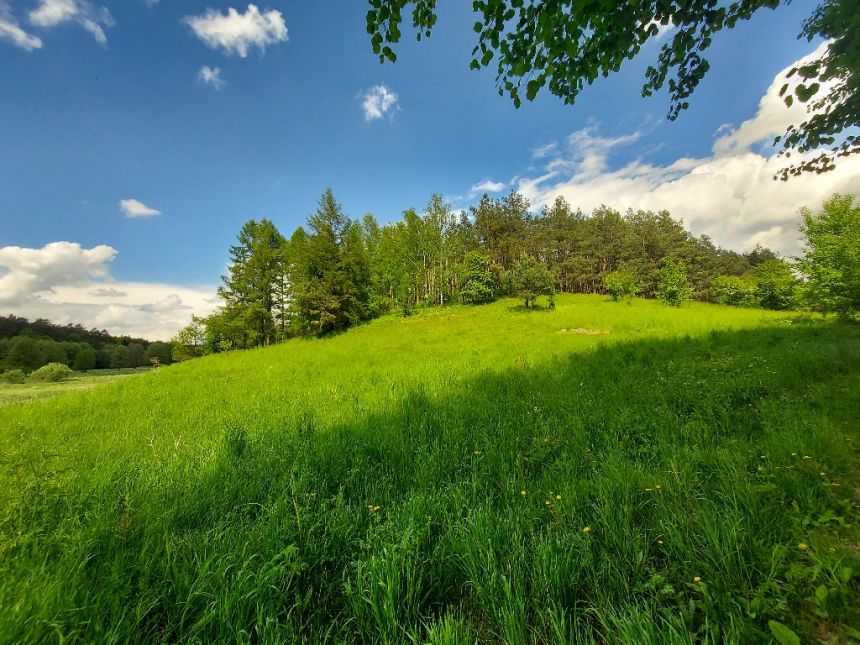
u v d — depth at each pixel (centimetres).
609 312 2309
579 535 221
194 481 341
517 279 3064
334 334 3114
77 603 182
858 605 157
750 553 194
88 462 429
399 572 193
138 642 173
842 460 283
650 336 1326
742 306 3120
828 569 167
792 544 199
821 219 1238
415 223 4059
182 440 516
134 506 287
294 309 3197
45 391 1350
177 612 186
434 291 4306
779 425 369
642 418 441
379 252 4478
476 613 192
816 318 1402
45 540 230
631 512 244
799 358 668
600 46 317
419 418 522
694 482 272
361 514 267
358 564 203
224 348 3381
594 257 5462
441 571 209
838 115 401
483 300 3912
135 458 430
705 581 180
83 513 274
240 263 3647
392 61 315
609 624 169
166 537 233
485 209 4941
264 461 386
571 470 322
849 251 1096
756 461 299
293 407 671
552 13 289
